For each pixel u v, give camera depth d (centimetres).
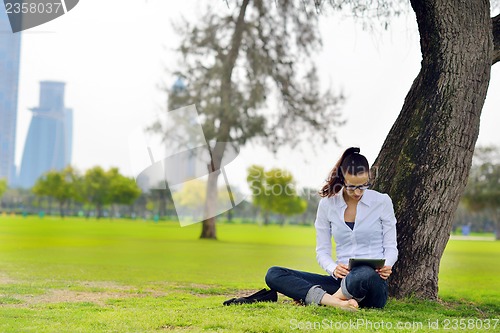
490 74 470
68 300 477
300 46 1803
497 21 489
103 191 4469
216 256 1162
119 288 582
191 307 418
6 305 434
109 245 1488
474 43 459
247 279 728
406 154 464
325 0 671
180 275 769
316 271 858
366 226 390
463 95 457
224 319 351
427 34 470
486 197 2847
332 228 399
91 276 709
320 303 387
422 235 454
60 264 893
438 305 434
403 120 479
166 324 347
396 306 409
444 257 1306
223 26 1897
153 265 936
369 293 379
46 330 330
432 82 466
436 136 457
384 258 385
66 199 4700
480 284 748
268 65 1825
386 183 468
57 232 2208
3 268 782
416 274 454
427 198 454
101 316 376
